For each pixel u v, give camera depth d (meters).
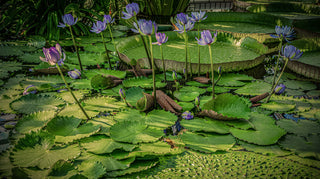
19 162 1.51
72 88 2.19
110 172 1.49
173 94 2.12
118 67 2.61
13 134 1.70
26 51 2.89
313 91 2.11
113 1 4.03
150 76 2.40
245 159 1.57
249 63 2.45
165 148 1.62
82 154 1.57
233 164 1.54
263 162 1.55
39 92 2.12
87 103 1.99
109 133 1.71
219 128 1.77
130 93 2.10
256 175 1.48
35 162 1.51
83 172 1.47
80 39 3.45
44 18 3.62
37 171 1.47
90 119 1.83
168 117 1.85
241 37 3.09
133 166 1.53
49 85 2.21
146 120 1.81
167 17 4.59
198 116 1.89
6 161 1.52
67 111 1.89
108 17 2.47
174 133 1.74
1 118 1.82
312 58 2.56
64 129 1.72
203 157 1.59
